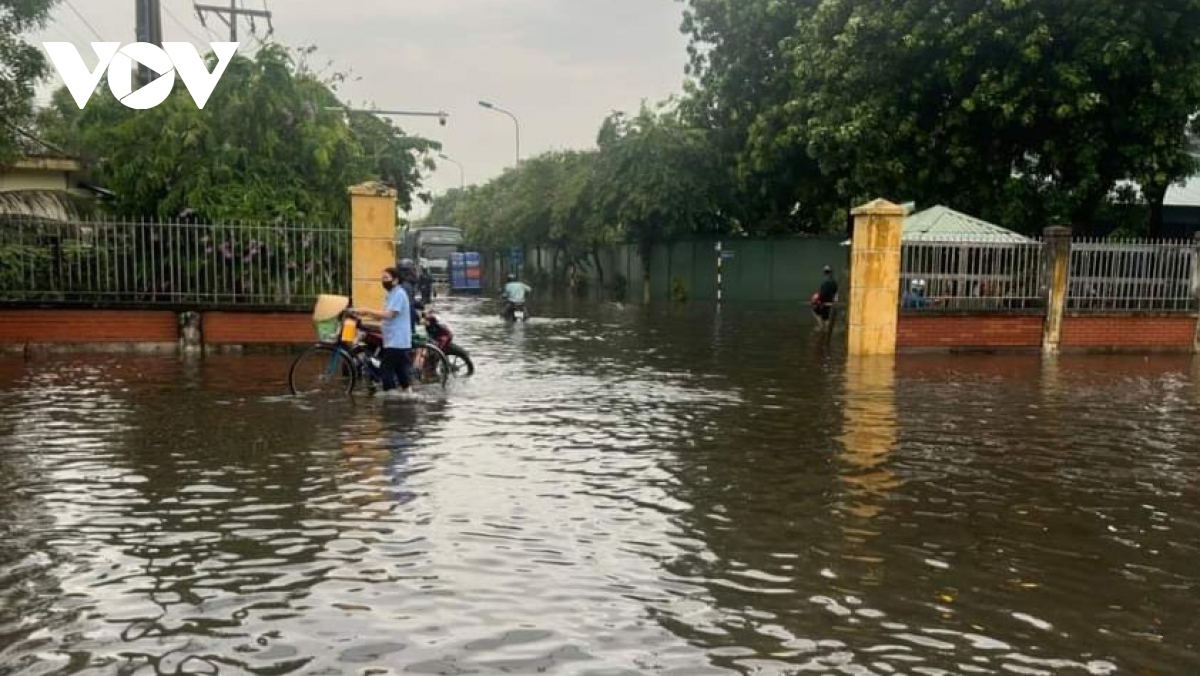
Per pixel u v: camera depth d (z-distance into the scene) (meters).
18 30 13.73
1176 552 5.64
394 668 3.95
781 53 26.91
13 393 10.73
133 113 17.53
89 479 6.92
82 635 4.25
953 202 20.91
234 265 15.16
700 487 6.95
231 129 16.77
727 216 34.62
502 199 52.62
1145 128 18.19
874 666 4.06
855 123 19.72
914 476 7.36
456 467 7.43
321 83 21.30
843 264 31.89
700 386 12.11
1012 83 18.12
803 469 7.54
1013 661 4.14
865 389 11.96
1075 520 6.26
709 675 3.94
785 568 5.25
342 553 5.39
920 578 5.14
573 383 12.26
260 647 4.14
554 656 4.09
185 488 6.70
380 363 10.82
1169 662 4.16
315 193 17.20
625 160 33.16
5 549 5.39
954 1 18.56
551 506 6.39
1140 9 17.14
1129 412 10.39
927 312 16.25
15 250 14.10
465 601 4.70
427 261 43.88
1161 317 16.94
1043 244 16.55
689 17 30.81
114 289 14.78
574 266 46.47
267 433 8.62
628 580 5.02
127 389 11.10
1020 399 11.25
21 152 16.58
